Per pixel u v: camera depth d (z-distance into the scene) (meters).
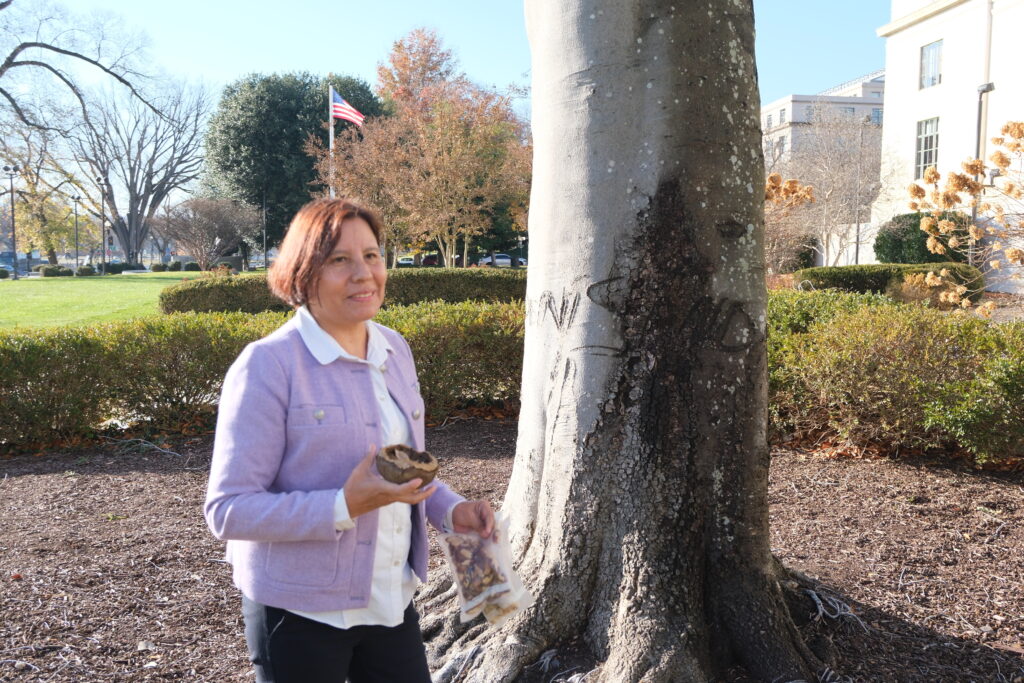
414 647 1.89
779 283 17.56
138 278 38.03
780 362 6.60
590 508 2.92
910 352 5.87
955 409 5.40
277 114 42.88
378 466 1.60
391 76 42.44
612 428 2.90
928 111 26.41
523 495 3.20
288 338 1.74
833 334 6.32
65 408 6.88
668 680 2.62
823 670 2.77
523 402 3.27
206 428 7.41
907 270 19.95
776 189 12.01
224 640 3.32
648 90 2.84
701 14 2.84
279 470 1.70
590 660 2.79
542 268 3.10
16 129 35.16
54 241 57.28
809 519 4.65
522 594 1.97
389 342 1.95
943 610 3.43
